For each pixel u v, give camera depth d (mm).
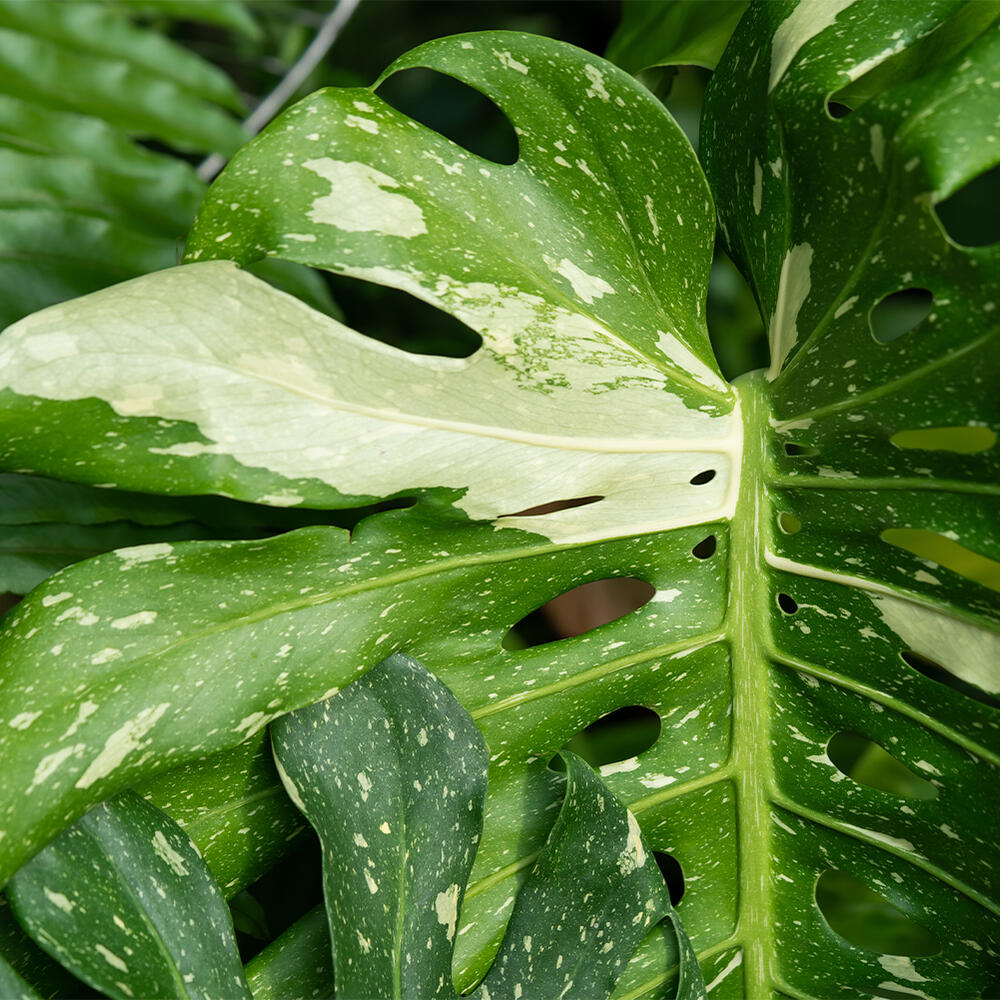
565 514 777
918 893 812
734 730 815
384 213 733
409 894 738
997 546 751
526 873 791
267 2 1342
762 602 806
